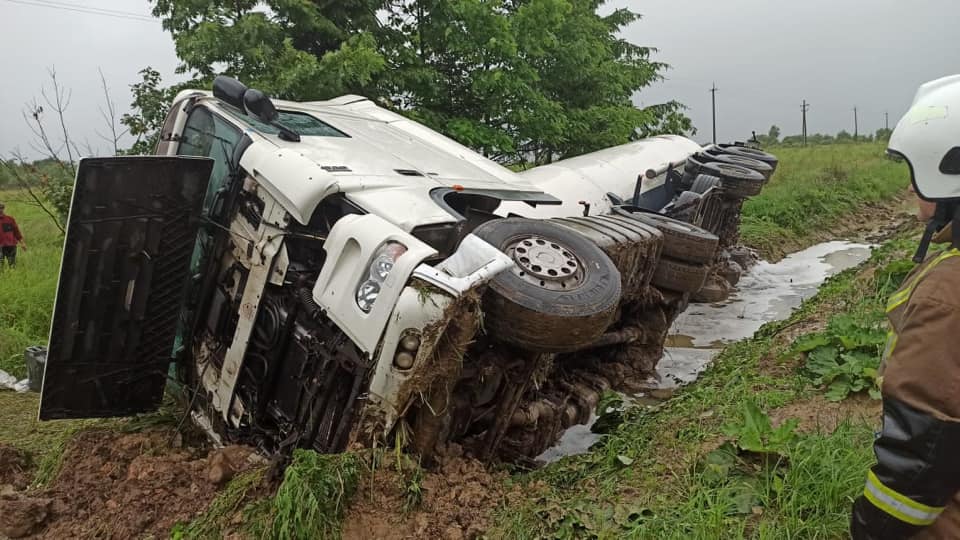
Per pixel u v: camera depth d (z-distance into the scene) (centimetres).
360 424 357
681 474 356
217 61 1025
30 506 390
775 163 1212
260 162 430
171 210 414
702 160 1076
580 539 312
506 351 403
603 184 886
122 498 399
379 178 430
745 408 382
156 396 465
